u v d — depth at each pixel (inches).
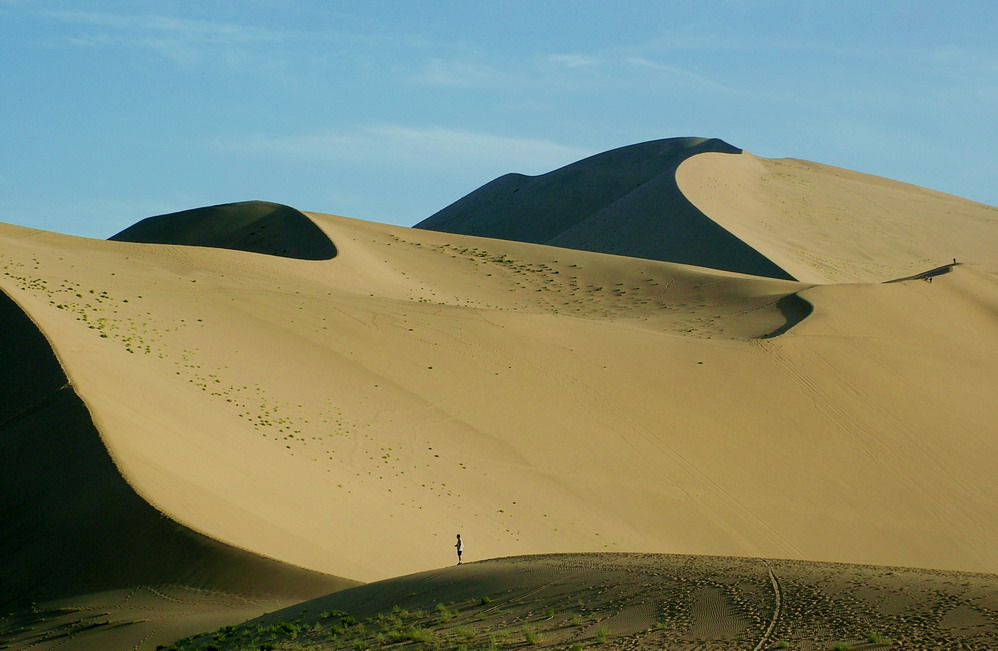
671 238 6456.7
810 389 3142.2
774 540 2330.2
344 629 1093.1
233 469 1852.9
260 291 3275.1
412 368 2874.0
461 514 2059.5
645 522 2295.8
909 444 2915.8
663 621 882.1
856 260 6530.5
